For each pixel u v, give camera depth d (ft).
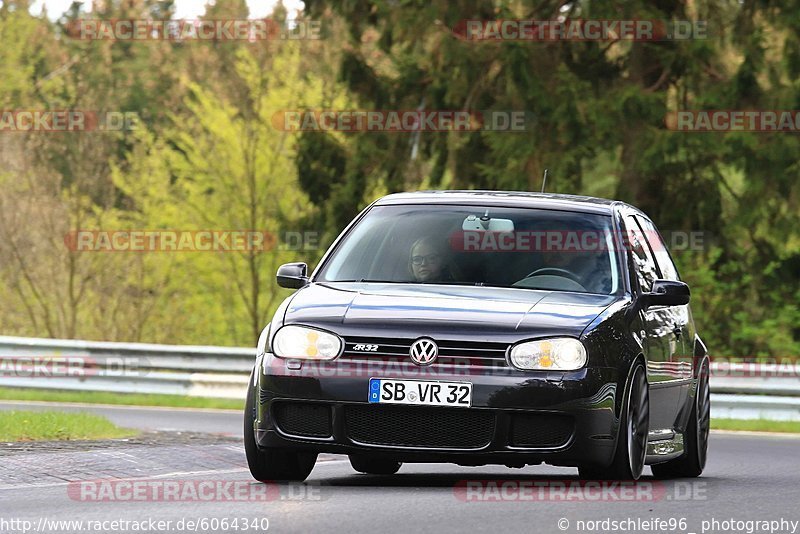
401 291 88.79
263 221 415.44
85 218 405.18
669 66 286.87
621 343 85.46
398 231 95.55
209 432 151.33
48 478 92.53
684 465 107.96
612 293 90.89
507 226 94.58
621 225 96.53
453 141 307.58
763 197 291.38
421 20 294.05
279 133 410.11
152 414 193.88
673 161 297.74
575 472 113.70
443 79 302.86
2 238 397.60
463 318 83.51
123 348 235.81
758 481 101.19
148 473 98.07
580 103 284.20
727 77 293.43
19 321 407.03
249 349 233.14
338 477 98.07
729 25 290.97
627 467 85.56
